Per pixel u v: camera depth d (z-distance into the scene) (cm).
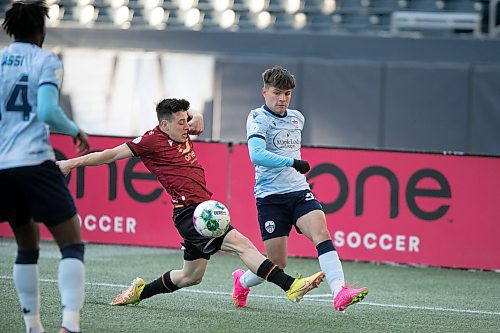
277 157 2328
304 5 6250
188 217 2394
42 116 1798
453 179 3806
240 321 2395
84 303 2592
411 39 5466
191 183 2412
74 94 5819
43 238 4259
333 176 3891
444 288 3275
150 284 2531
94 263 3569
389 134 5447
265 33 5622
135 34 5778
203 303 2695
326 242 2386
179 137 2419
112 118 5769
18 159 1827
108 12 6438
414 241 3838
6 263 3447
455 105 5381
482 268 3781
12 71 1861
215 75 5609
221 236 2362
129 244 4081
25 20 1906
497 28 5878
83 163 2330
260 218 2495
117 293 2828
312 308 2684
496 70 5319
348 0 6225
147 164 2439
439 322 2520
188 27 6166
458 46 5438
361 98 5466
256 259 2333
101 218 4109
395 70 5434
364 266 3791
